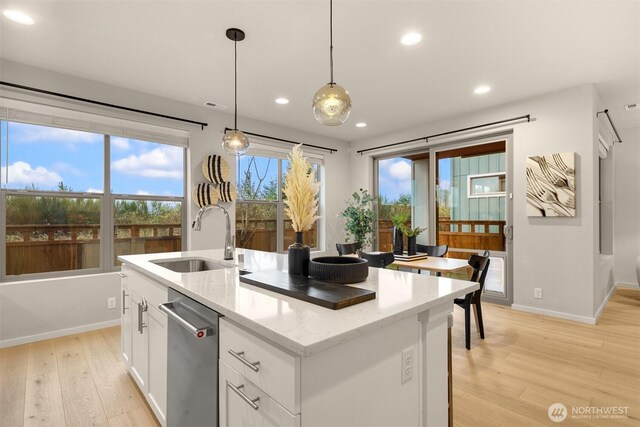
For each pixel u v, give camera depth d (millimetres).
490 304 4230
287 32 2502
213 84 3467
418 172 5238
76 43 2646
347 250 4152
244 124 4602
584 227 3502
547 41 2631
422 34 2533
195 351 1357
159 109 3791
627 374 2404
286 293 1312
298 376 864
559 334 3174
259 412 999
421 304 1199
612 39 2598
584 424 1852
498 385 2260
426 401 1263
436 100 3957
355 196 5582
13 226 3039
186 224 4098
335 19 2338
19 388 2223
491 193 4344
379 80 3385
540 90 3654
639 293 4867
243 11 2248
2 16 2279
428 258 3652
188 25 2406
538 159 3762
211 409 1243
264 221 5051
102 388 2223
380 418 1086
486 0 2143
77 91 3258
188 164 4070
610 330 3277
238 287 1457
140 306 1950
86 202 3416
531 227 3861
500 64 3031
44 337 3053
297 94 3764
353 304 1180
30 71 3014
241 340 1082
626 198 5254
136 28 2439
